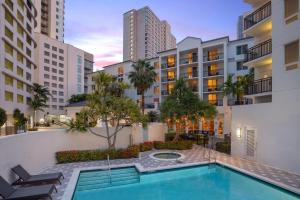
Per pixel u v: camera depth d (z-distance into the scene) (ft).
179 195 35.17
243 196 33.96
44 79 245.04
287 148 43.27
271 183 36.63
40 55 242.17
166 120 73.87
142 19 457.27
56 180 35.19
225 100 107.96
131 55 472.03
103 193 36.27
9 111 110.32
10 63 112.47
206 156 58.39
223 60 115.24
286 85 44.32
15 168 34.06
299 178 38.50
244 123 55.77
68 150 53.52
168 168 46.01
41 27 285.84
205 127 114.83
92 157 52.54
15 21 115.85
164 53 139.85
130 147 58.54
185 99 71.00
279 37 47.24
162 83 140.46
